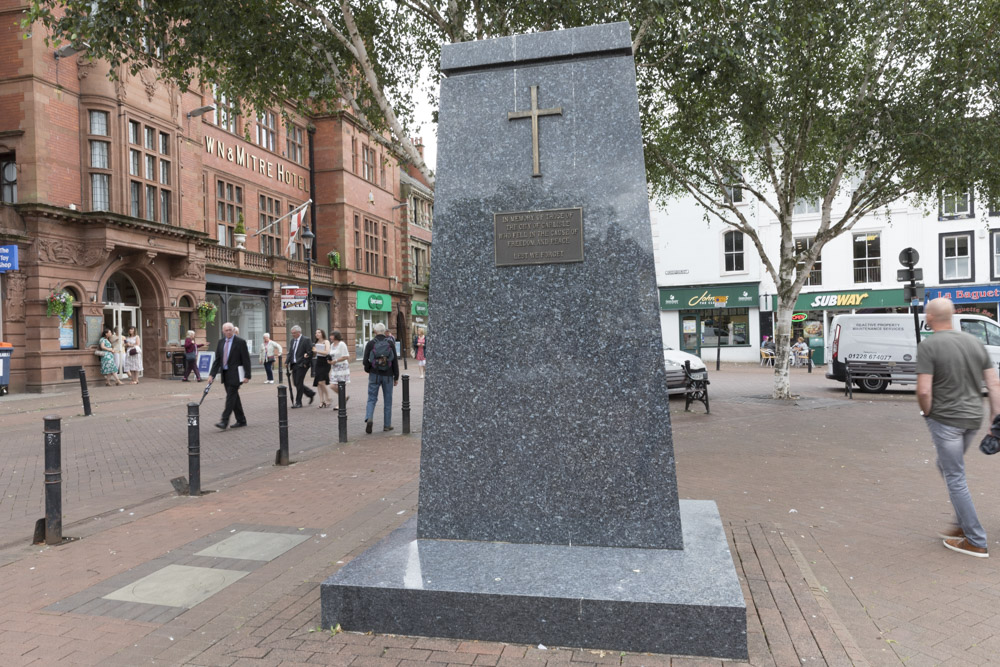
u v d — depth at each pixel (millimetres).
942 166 13594
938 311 4867
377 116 12742
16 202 19844
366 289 39688
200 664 3111
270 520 5746
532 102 4109
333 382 14836
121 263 22578
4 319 19406
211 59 11492
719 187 16234
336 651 3176
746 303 31047
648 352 3871
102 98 21438
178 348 25094
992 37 12633
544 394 3967
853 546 4879
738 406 14375
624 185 3984
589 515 3883
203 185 28375
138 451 9680
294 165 35562
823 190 17484
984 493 6512
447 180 4184
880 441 9766
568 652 3109
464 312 4098
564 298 3984
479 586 3303
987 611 3688
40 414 14469
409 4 10742
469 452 4043
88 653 3254
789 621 3451
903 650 3229
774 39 10578
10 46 19859
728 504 6113
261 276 30438
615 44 4031
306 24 11156
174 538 5250
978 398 4766
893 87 13523
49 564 4648
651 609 3078
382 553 3822
